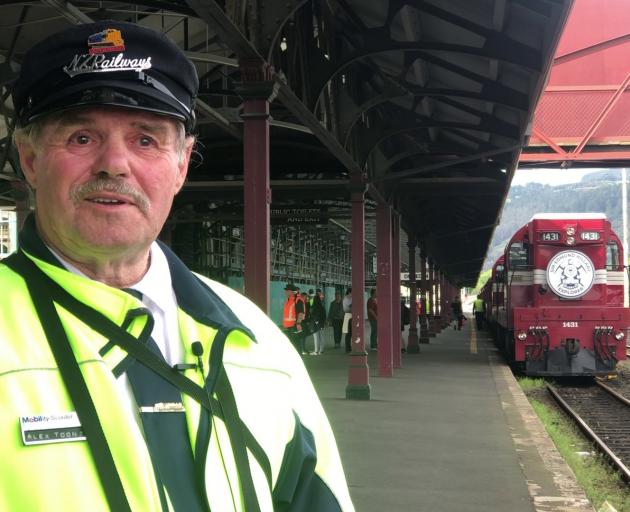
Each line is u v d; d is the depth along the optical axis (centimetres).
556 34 708
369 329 3709
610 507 671
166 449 117
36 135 130
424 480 701
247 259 693
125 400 115
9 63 998
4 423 104
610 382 1941
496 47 773
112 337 118
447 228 3033
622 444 1117
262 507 127
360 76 1079
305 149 1630
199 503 117
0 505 101
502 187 1620
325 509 144
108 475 107
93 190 126
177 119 134
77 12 769
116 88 126
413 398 1273
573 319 1847
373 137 1205
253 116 686
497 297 2625
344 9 809
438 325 3900
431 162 1554
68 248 130
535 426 1006
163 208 134
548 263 1881
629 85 2339
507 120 1173
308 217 1986
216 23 572
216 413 125
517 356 1866
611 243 1875
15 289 117
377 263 1596
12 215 3553
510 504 619
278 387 142
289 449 142
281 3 667
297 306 2136
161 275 136
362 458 797
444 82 1134
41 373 109
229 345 136
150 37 129
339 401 1232
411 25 887
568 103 2366
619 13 2311
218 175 1738
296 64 812
